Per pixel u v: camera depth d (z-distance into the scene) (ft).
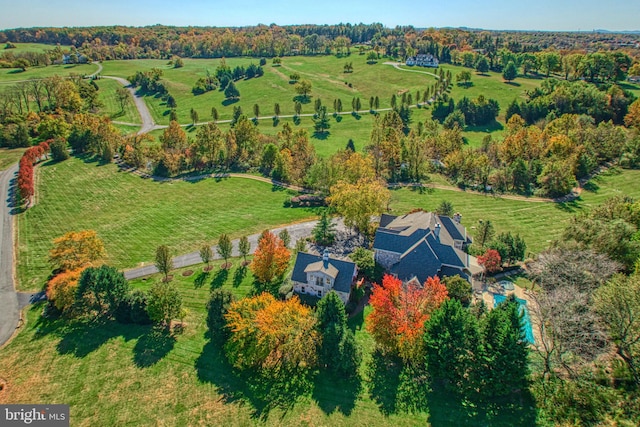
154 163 358.64
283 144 392.27
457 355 122.83
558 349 124.77
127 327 165.37
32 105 534.78
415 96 624.18
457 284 164.45
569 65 639.76
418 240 189.88
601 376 122.62
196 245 235.81
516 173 303.68
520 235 234.17
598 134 346.13
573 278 151.23
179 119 556.10
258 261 180.96
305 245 224.33
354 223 245.24
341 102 600.80
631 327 122.62
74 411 126.72
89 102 560.61
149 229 257.14
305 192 314.35
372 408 123.65
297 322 140.87
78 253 196.75
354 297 173.68
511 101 579.07
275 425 119.85
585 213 216.95
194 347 152.35
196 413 124.67
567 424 111.86
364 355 144.87
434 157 374.22
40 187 319.47
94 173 352.69
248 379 137.18
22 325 169.48
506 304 137.90
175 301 158.40
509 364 116.37
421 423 117.29
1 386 136.87
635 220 193.26
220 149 376.68
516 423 114.52
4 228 256.32
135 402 129.18
